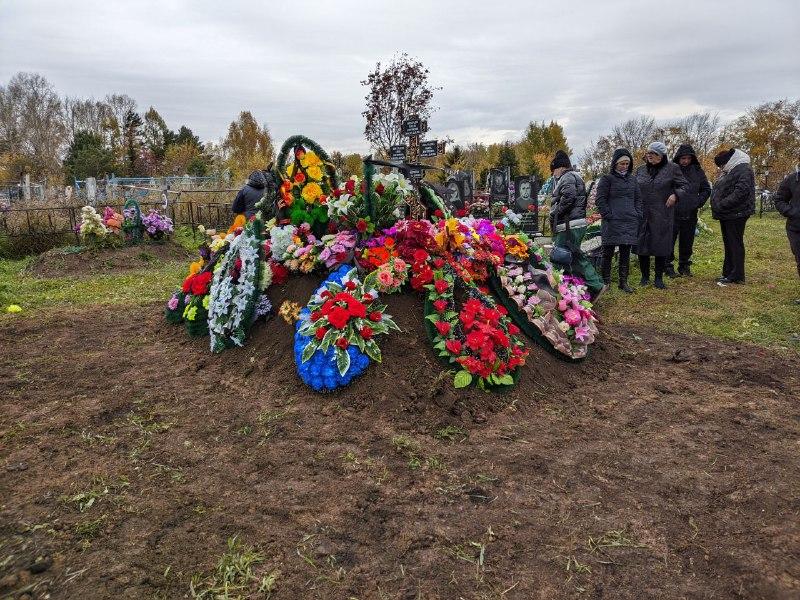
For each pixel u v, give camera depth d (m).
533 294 4.75
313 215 5.15
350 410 3.79
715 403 4.04
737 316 6.29
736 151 7.69
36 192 29.55
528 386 4.12
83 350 5.38
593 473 3.07
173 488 2.94
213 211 19.36
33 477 3.07
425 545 2.47
